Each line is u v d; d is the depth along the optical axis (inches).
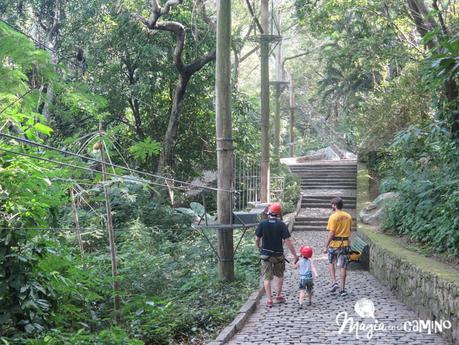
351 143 1647.4
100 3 846.5
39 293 309.0
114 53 852.6
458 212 432.1
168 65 859.4
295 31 1459.2
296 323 370.0
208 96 919.7
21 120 368.5
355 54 804.0
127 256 523.8
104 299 399.5
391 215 593.6
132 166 870.4
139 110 930.1
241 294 445.7
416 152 633.0
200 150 938.1
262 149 824.3
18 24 921.5
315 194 979.9
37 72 464.1
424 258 426.3
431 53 533.0
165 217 731.4
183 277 512.4
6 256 287.1
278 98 1266.0
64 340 283.7
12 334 304.3
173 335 349.1
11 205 298.7
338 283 506.0
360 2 717.9
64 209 574.2
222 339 320.5
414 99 832.3
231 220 481.4
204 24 877.8
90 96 534.3
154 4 753.0
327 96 1865.2
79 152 360.5
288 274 551.8
